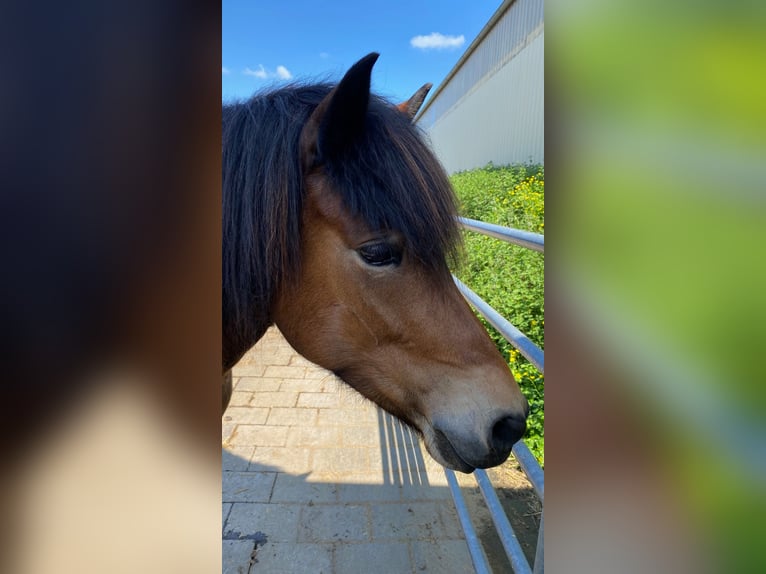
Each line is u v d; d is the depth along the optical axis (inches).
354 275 47.6
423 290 47.9
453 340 48.7
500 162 386.0
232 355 53.2
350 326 49.2
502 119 384.2
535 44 321.7
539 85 315.0
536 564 44.0
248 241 47.9
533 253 134.6
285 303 50.5
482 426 47.3
